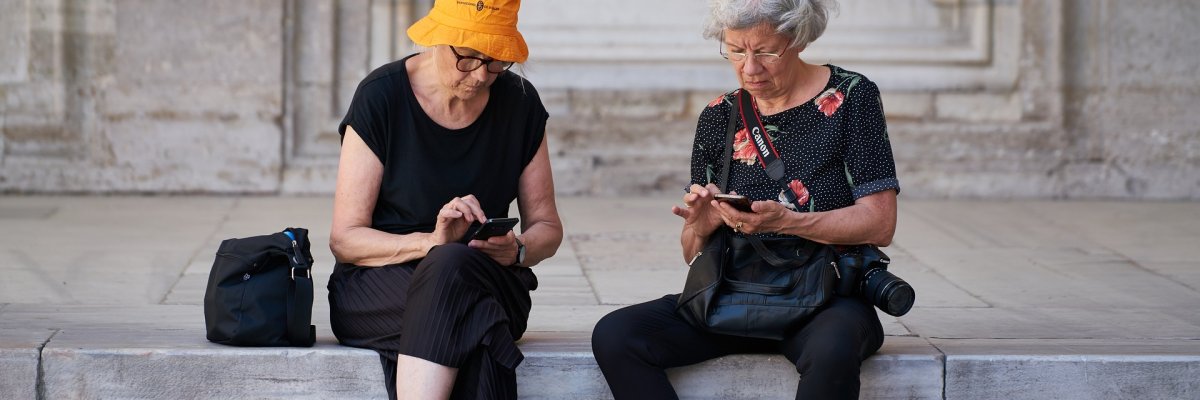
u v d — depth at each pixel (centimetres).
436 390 339
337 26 860
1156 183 884
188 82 848
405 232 376
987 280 552
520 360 350
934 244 664
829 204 361
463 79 352
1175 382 388
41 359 376
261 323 377
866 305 358
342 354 377
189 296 489
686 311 364
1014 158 887
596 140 884
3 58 839
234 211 775
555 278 546
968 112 891
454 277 341
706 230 368
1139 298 508
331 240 373
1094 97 884
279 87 852
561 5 880
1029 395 387
